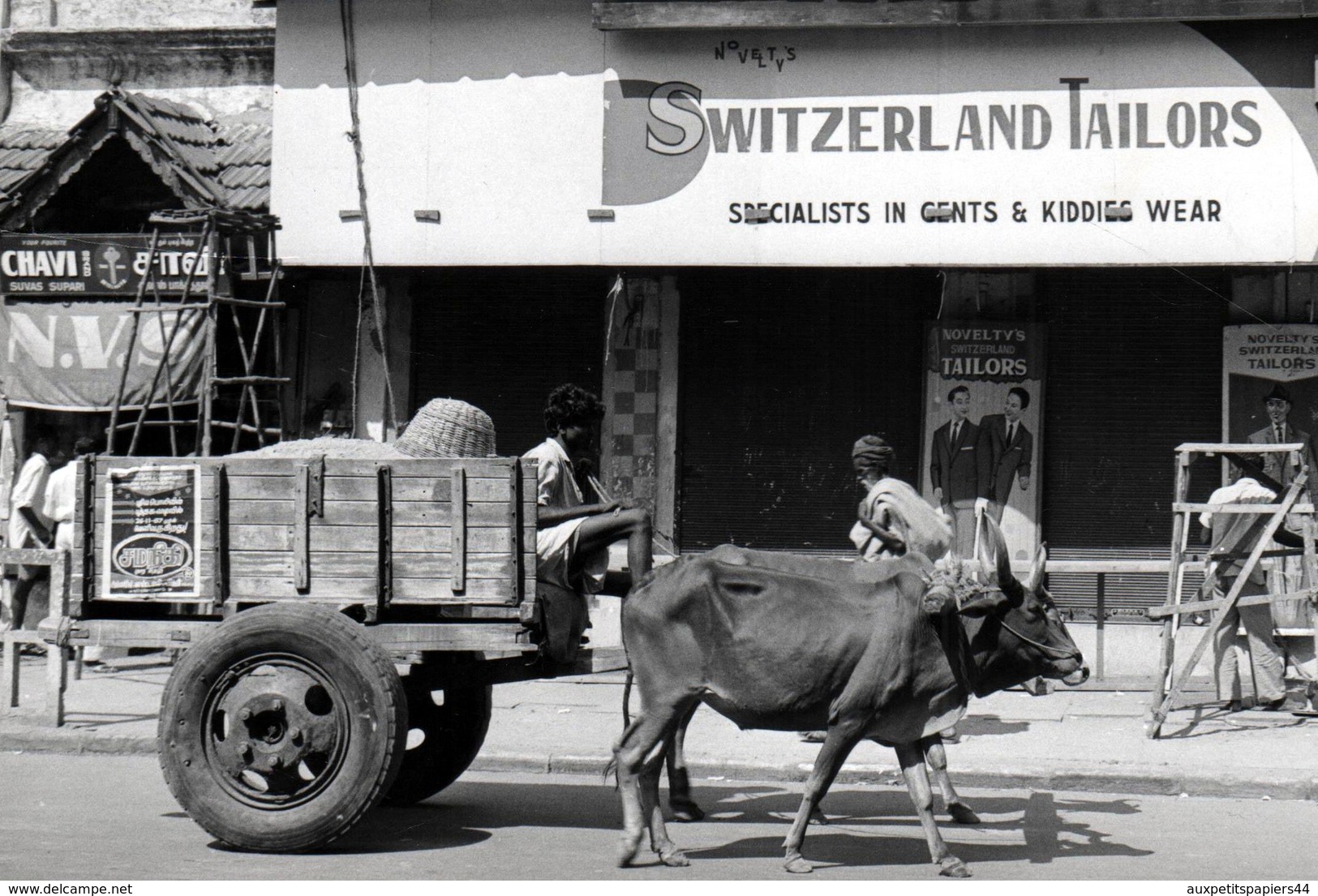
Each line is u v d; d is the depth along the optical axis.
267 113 13.71
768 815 7.66
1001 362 12.30
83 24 14.06
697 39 11.33
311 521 6.65
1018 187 10.98
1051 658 6.47
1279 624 10.84
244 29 13.70
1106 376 12.26
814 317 12.59
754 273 12.55
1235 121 10.78
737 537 12.62
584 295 12.89
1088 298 12.27
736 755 8.88
